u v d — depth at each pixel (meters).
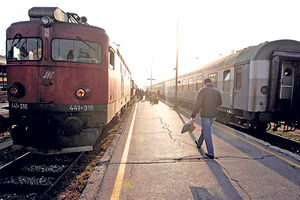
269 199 2.42
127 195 2.49
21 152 4.35
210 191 2.60
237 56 6.80
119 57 6.47
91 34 4.02
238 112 6.72
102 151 4.30
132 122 7.74
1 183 2.96
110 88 4.66
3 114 6.24
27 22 3.91
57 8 4.03
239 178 2.95
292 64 5.64
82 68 3.96
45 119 3.82
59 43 3.87
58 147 3.76
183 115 9.80
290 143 5.54
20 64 3.87
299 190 2.62
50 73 3.83
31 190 2.77
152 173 3.11
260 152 4.09
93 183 2.78
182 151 4.18
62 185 2.86
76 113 3.97
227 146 4.52
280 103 5.64
